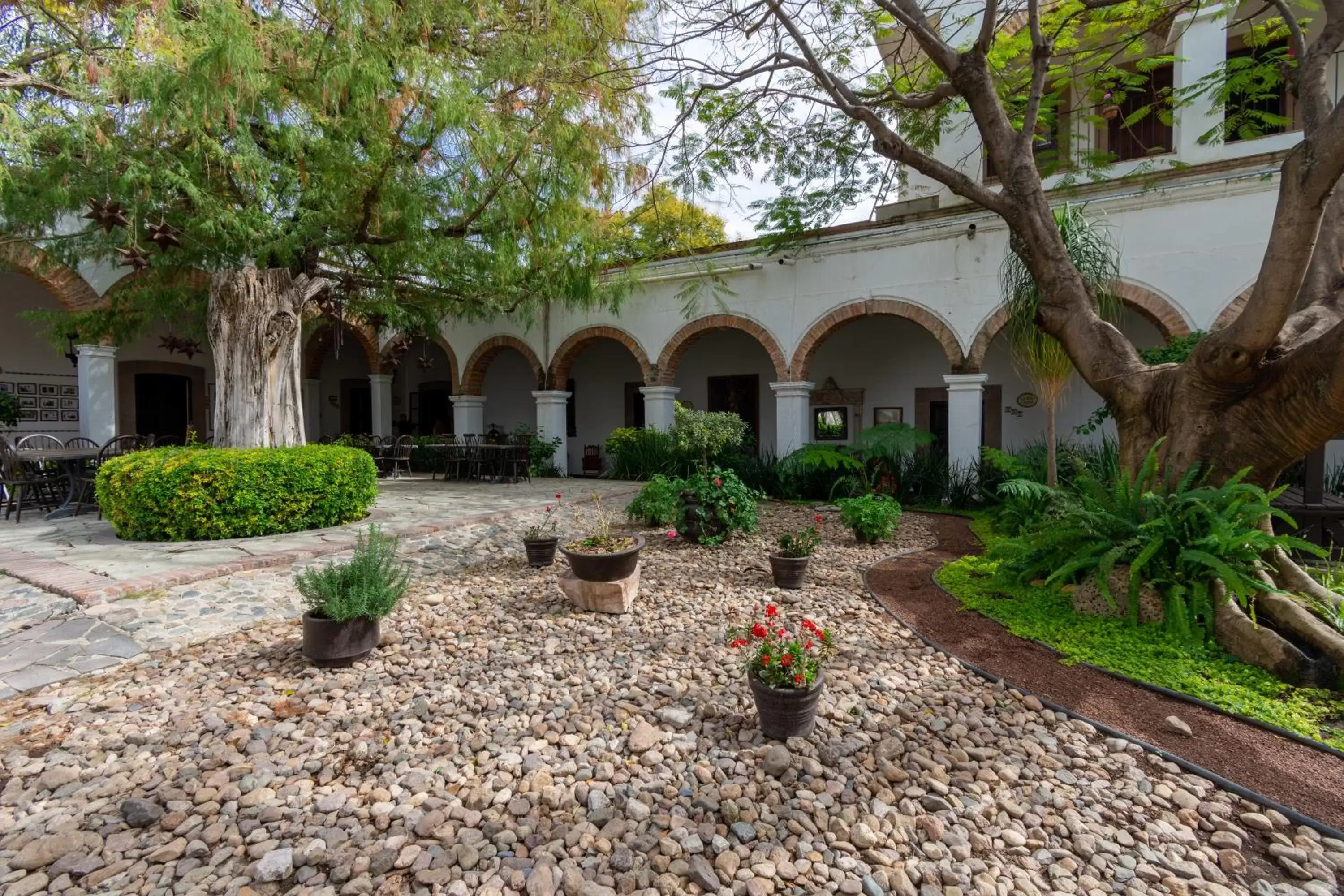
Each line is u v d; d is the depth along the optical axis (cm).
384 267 761
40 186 618
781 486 1002
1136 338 1020
